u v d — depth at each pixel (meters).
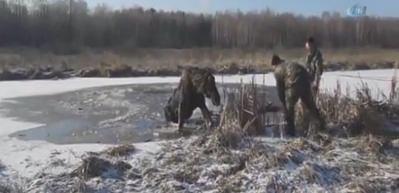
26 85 22.45
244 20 59.09
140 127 12.06
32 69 26.77
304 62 12.45
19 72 26.02
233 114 10.19
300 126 10.49
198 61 31.20
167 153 8.78
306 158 8.28
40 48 44.28
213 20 58.22
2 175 8.01
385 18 62.72
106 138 10.85
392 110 11.49
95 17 56.44
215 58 33.31
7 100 17.41
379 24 62.09
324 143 9.18
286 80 10.13
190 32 56.53
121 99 17.34
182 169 8.02
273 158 8.03
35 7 53.78
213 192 7.30
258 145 8.68
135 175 7.88
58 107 15.64
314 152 8.64
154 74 27.31
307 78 10.10
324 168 7.88
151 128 11.88
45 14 53.50
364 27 60.41
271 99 15.48
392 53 42.12
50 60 31.05
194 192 7.33
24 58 31.50
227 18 58.88
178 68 28.28
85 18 55.53
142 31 55.75
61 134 11.39
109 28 54.78
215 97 10.93
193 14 59.09
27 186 7.56
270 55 36.72
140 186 7.57
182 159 8.45
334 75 25.66
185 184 7.56
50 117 13.76
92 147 9.67
